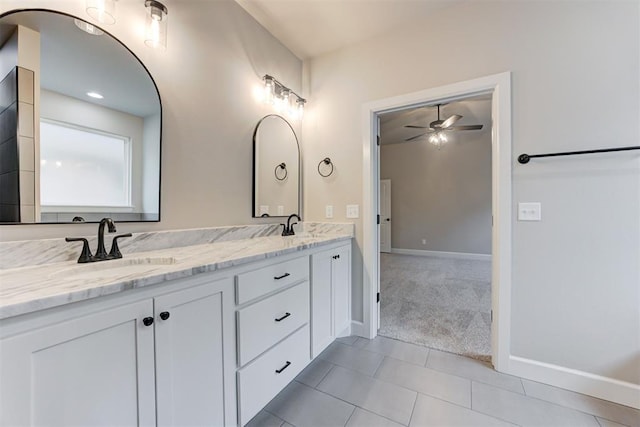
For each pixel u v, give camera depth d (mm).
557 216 1613
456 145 5914
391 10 1955
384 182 6656
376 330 2309
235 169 1928
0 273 938
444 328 2412
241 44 1973
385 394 1557
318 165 2484
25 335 658
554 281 1626
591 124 1536
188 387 1018
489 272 4477
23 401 657
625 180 1480
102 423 792
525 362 1694
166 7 1504
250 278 1275
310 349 1721
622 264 1488
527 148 1676
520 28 1705
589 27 1541
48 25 1108
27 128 1052
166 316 938
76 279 852
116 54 1311
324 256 1886
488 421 1354
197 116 1673
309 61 2551
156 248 1428
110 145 1290
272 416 1393
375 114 2293
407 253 6418
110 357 810
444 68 1942
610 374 1513
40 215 1080
